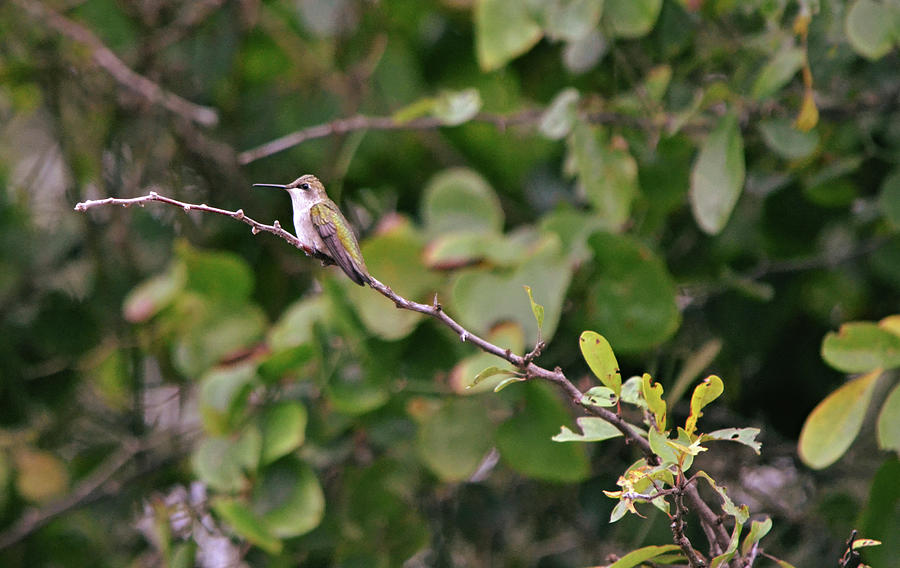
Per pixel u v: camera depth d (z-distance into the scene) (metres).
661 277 9.70
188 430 12.70
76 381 13.20
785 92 9.85
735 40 10.28
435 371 10.01
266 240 13.09
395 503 10.71
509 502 12.01
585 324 9.99
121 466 13.02
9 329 13.09
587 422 6.03
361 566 10.52
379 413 10.41
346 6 12.38
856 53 10.02
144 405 12.92
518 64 12.70
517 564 11.63
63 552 12.55
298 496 9.76
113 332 12.87
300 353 9.98
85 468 13.27
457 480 9.73
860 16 8.83
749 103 9.73
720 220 8.84
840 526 10.23
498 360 9.26
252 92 13.58
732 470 11.00
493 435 9.72
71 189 13.14
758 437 11.38
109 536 12.71
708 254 11.85
